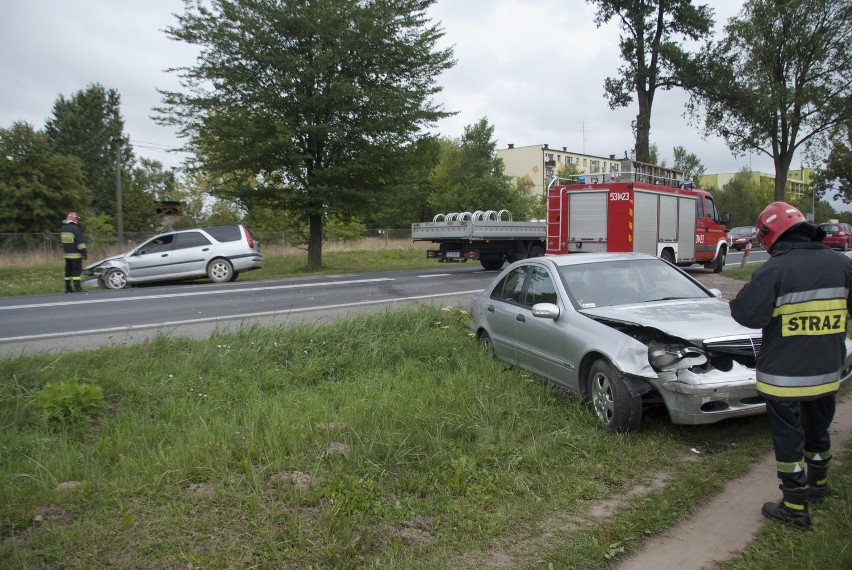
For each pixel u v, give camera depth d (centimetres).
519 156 9112
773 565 305
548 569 310
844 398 579
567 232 1583
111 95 6462
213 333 779
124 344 759
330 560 307
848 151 4472
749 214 7512
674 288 616
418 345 736
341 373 668
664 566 314
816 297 332
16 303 1282
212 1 1972
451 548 329
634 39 2598
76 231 1581
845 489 382
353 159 2092
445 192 6000
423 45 2138
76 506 348
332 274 1973
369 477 391
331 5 1989
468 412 510
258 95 1972
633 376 487
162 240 1748
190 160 2088
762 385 351
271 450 418
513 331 661
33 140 3366
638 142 2662
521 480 407
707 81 2486
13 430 484
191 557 300
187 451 418
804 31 2336
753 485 402
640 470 430
